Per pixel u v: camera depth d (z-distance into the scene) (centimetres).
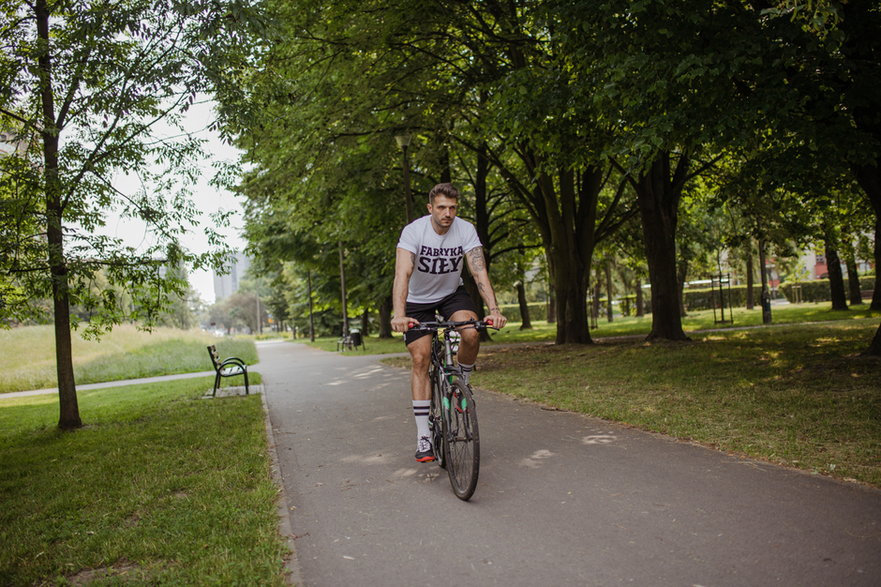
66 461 626
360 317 5088
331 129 1428
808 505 360
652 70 738
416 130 1532
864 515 340
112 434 770
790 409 622
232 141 842
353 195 1822
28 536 393
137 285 845
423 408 475
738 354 1124
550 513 376
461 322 420
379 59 1339
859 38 761
